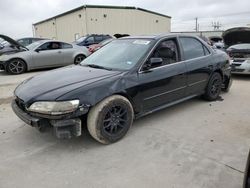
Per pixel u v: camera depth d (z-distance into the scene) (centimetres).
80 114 331
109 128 364
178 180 284
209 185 275
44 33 3594
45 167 315
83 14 2581
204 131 407
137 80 388
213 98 561
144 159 328
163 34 464
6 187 279
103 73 387
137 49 429
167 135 394
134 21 2833
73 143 372
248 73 789
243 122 443
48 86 354
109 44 496
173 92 452
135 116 404
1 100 609
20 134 407
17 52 1021
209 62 526
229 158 326
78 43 1461
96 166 315
